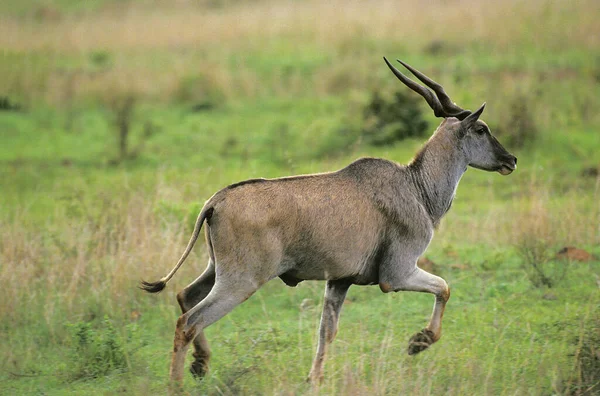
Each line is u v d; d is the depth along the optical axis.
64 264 22.33
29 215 28.36
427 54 52.78
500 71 47.78
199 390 16.27
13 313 20.23
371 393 15.11
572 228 25.53
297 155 38.62
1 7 78.56
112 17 72.62
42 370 17.98
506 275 23.41
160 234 22.92
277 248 16.11
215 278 16.38
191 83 49.03
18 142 42.44
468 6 61.34
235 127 43.19
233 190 16.12
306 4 70.31
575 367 16.44
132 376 17.06
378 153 37.81
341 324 20.16
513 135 38.22
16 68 53.47
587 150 37.53
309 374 16.62
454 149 18.22
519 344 18.44
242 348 18.23
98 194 29.59
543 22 56.00
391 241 17.12
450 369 16.61
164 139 41.75
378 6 65.25
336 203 16.55
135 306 21.19
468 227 27.48
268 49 56.84
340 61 51.84
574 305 20.88
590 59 49.78
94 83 50.50
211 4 76.31
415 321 20.30
